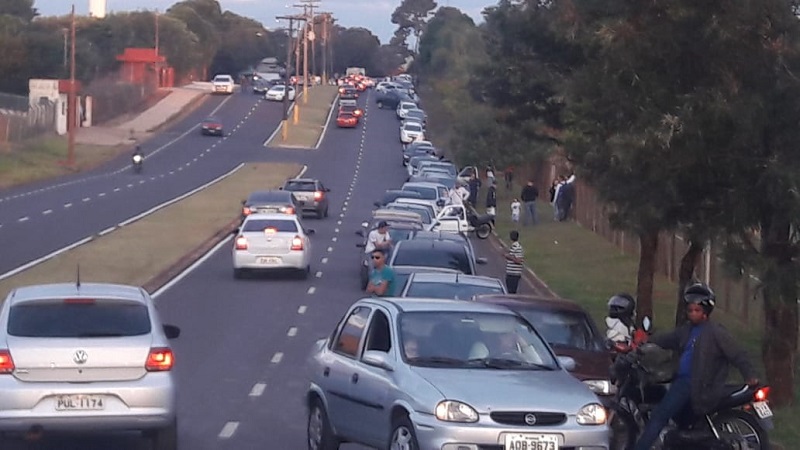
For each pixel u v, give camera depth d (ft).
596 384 43.21
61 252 116.57
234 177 232.12
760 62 42.88
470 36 402.72
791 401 48.96
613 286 101.81
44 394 36.70
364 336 38.50
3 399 36.50
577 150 55.83
